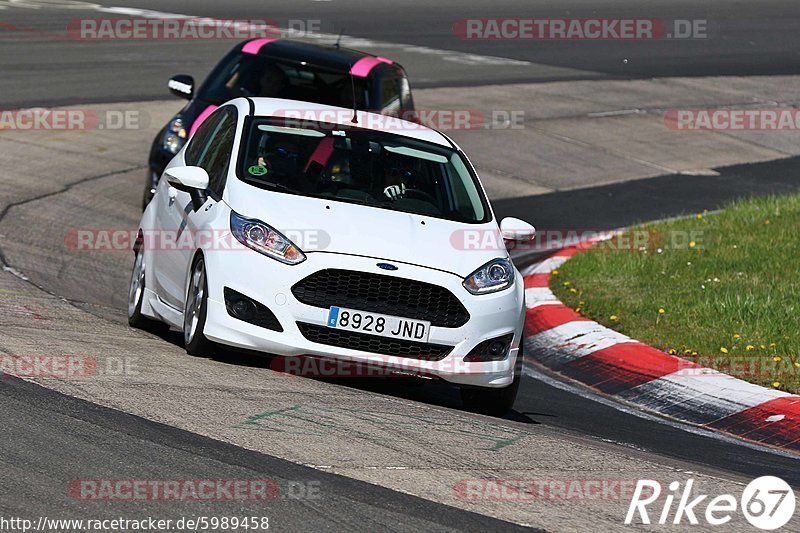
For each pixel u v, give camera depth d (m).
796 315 36.97
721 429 29.42
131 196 51.44
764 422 29.27
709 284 41.25
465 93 83.50
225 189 28.84
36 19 95.06
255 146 30.00
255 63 47.44
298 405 24.22
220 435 21.45
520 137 73.56
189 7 110.75
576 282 42.94
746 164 75.44
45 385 23.30
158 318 31.27
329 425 22.97
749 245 47.59
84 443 20.19
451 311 27.12
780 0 161.50
